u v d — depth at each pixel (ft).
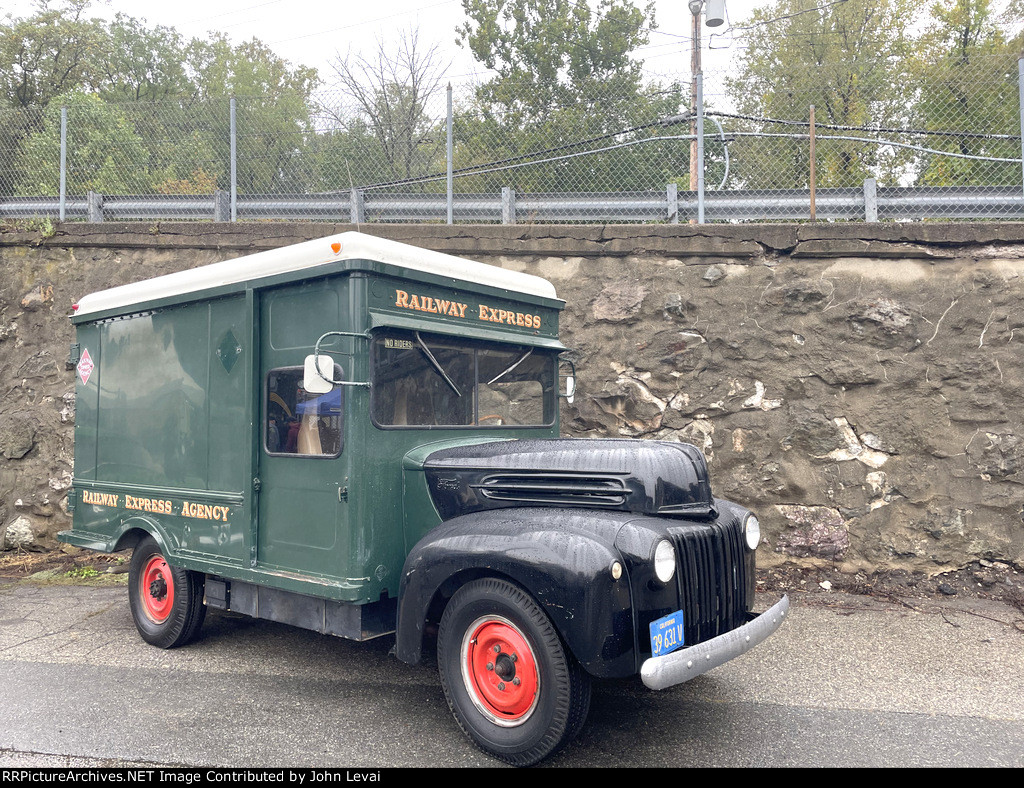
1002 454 21.52
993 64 25.89
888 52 51.55
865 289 22.80
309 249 13.97
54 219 29.99
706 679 15.08
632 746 12.00
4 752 11.68
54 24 82.23
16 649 17.31
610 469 12.28
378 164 30.96
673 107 28.50
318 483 13.73
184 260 28.04
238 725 12.79
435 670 15.79
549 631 10.87
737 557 12.63
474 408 15.64
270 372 14.93
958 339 22.08
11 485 28.12
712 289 23.97
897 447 22.21
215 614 20.35
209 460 16.11
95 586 23.67
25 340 28.86
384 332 13.79
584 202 27.68
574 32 58.34
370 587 13.20
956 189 24.81
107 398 19.27
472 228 25.68
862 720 13.00
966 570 21.59
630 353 24.54
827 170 27.68
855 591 21.30
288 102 30.83
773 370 23.30
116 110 31.17
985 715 13.19
